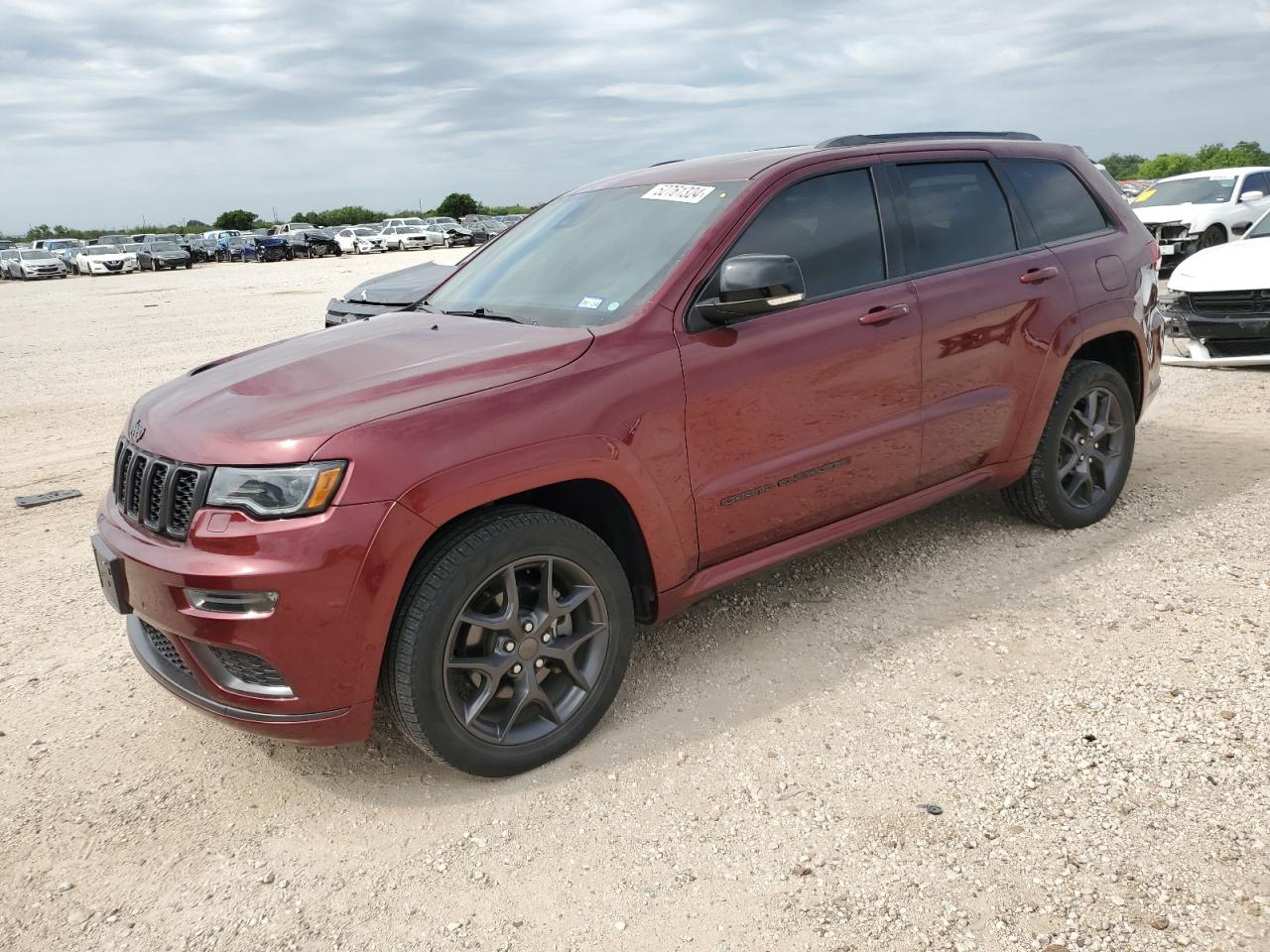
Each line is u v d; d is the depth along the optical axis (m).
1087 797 2.64
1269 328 7.46
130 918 2.48
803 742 3.03
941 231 3.96
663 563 3.18
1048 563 4.21
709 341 3.22
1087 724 2.99
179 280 33.12
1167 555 4.19
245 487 2.56
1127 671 3.27
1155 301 4.83
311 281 27.70
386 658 2.75
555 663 3.04
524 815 2.79
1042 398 4.21
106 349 13.94
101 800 2.99
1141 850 2.43
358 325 3.76
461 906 2.45
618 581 3.08
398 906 2.47
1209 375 7.90
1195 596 3.78
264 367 3.21
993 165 4.26
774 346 3.34
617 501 3.11
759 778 2.87
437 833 2.74
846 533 3.72
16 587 4.76
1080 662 3.36
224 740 3.31
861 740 3.02
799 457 3.45
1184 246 14.56
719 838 2.63
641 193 3.82
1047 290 4.18
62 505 6.13
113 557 2.84
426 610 2.68
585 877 2.52
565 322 3.30
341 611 2.57
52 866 2.70
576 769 2.99
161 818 2.89
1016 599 3.89
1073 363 4.43
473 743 2.86
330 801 2.93
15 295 30.59
